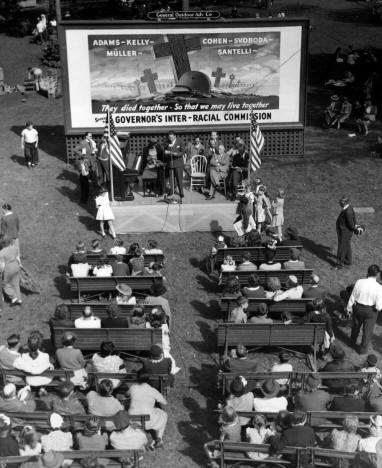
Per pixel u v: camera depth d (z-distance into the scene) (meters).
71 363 11.51
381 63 33.22
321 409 10.62
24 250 17.22
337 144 24.19
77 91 21.45
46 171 21.84
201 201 18.69
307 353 13.17
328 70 32.53
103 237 17.97
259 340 12.67
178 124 22.11
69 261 15.37
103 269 14.75
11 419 10.45
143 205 18.23
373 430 9.81
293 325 12.51
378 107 27.97
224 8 45.84
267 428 10.21
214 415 11.61
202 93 21.83
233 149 19.69
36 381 11.34
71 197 20.14
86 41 20.95
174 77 21.59
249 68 21.73
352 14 43.62
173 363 12.45
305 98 22.23
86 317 12.46
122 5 45.34
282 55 21.69
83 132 21.83
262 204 17.45
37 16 43.75
